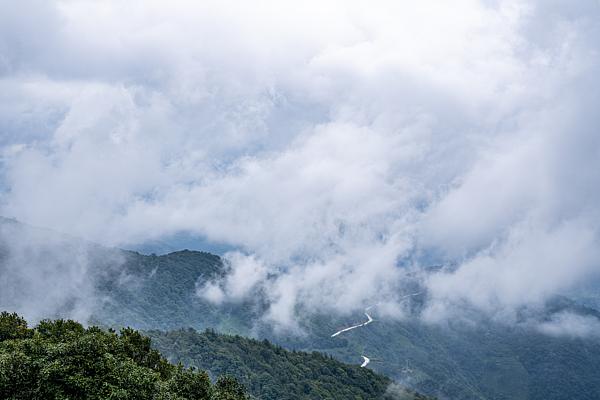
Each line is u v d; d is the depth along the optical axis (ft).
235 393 401.49
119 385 331.57
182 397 350.23
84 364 334.03
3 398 305.73
